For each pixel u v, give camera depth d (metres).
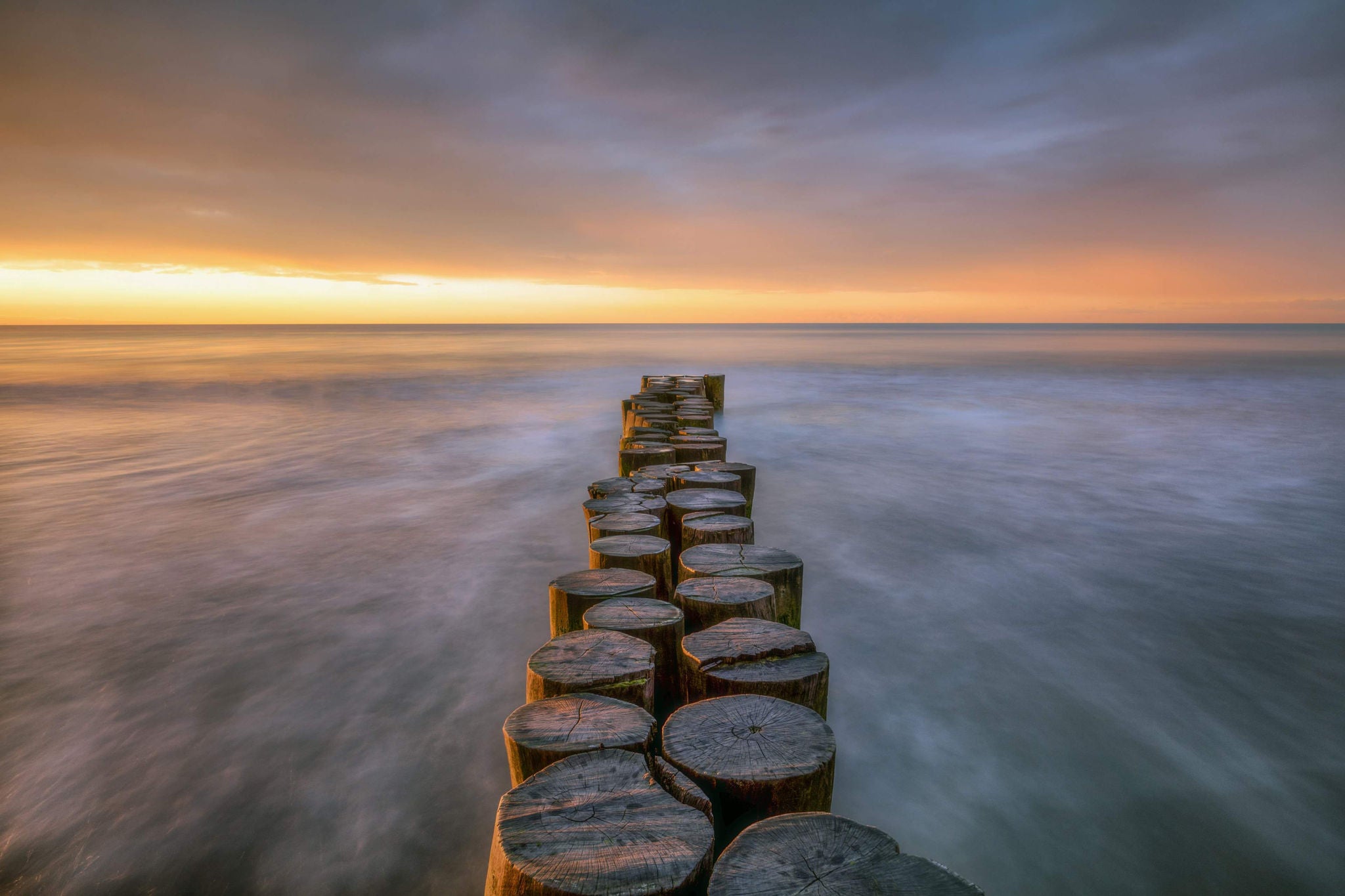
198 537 5.93
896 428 12.66
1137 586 4.82
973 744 2.97
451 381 22.91
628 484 4.87
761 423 13.25
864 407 15.98
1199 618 4.29
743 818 1.68
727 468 5.39
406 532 6.07
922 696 3.35
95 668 3.60
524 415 14.27
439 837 2.43
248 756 2.87
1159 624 4.19
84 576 4.98
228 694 3.35
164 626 4.13
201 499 7.32
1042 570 5.17
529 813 1.48
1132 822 2.51
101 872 2.27
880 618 4.29
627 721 1.85
